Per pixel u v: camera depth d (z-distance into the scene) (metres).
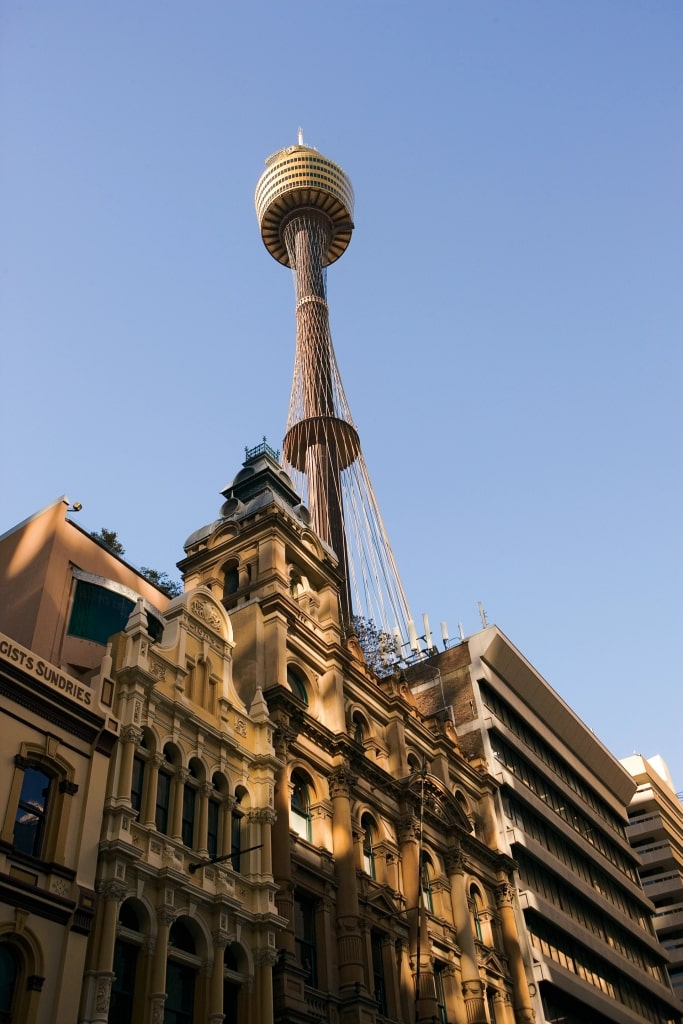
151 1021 25.86
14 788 25.05
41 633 36.38
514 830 58.41
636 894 83.31
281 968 32.62
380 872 42.56
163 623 35.59
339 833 39.81
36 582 37.94
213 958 29.20
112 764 28.70
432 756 53.53
